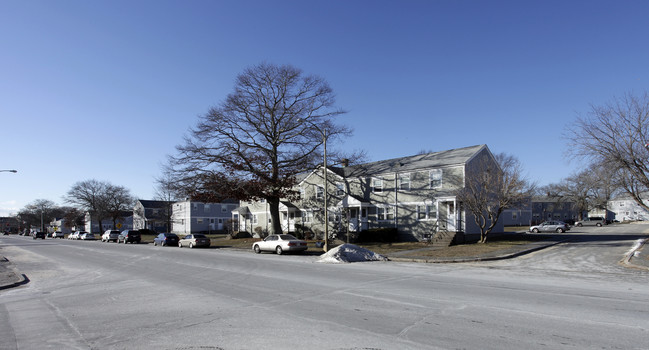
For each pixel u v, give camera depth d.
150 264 20.36
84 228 110.75
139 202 82.50
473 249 24.66
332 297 10.16
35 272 18.03
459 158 31.67
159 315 8.58
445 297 9.92
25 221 127.19
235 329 7.23
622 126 21.38
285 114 35.44
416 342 6.25
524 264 18.27
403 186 34.38
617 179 23.89
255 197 34.69
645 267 15.86
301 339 6.52
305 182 42.19
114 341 6.73
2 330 7.69
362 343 6.24
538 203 88.75
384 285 12.05
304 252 27.80
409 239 33.50
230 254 27.39
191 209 73.81
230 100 33.97
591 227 60.44
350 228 37.78
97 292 12.09
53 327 7.83
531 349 5.81
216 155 33.72
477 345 6.04
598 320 7.44
